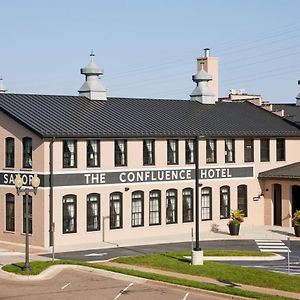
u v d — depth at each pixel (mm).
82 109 48281
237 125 53000
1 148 44625
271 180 52781
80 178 43531
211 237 47094
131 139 45906
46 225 42125
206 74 57938
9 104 45469
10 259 37406
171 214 48156
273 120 56719
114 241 44688
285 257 38750
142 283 29984
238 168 51750
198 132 49031
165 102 55156
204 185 49719
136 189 46219
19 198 43625
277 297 26531
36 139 42469
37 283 30062
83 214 43719
